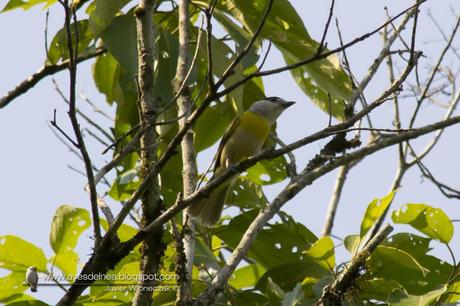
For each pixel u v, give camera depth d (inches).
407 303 333.1
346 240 366.6
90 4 486.0
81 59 428.8
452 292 344.2
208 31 284.2
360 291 354.9
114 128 449.4
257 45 431.8
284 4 435.2
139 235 299.0
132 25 416.8
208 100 289.9
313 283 391.2
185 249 331.9
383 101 324.5
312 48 446.0
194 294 398.9
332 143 393.4
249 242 329.7
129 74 408.5
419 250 386.6
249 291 417.7
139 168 408.8
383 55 426.0
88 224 380.5
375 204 359.9
